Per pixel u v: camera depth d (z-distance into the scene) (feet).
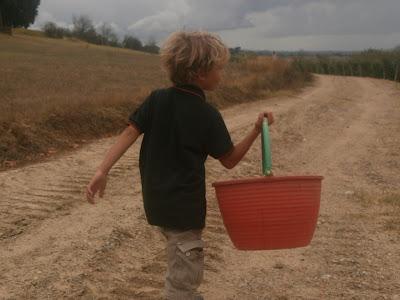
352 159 29.78
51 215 15.90
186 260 8.99
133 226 15.17
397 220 17.13
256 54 93.91
